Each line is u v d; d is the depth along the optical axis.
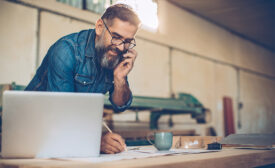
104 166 0.67
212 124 6.90
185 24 6.47
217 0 6.02
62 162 0.76
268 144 1.26
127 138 3.79
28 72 3.93
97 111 0.92
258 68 9.17
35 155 0.86
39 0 4.06
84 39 1.53
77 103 0.90
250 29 7.95
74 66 1.46
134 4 5.19
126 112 4.43
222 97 7.40
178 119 5.97
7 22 3.75
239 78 8.23
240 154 0.99
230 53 7.90
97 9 4.81
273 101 9.88
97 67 1.56
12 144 0.85
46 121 0.87
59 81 1.34
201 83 6.76
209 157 0.88
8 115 0.85
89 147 0.91
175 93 6.04
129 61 1.56
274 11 6.57
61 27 4.30
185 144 1.43
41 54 4.07
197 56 6.73
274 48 10.00
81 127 0.90
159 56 5.77
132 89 5.19
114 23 1.45
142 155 0.97
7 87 2.84
